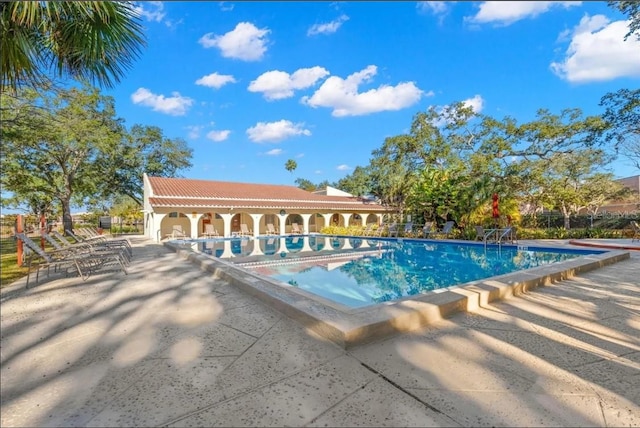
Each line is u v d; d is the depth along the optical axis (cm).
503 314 423
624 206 3653
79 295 523
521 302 482
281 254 1421
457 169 2314
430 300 419
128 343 329
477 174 2344
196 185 2473
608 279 654
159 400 230
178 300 494
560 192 2359
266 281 556
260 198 2478
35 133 1197
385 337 341
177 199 2047
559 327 375
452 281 854
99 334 354
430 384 250
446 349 313
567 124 2170
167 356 299
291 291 481
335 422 206
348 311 375
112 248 931
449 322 391
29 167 1806
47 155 1791
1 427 203
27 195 1955
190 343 329
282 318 405
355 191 4097
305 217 2538
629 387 247
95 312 432
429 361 288
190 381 255
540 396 235
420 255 1342
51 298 503
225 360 291
